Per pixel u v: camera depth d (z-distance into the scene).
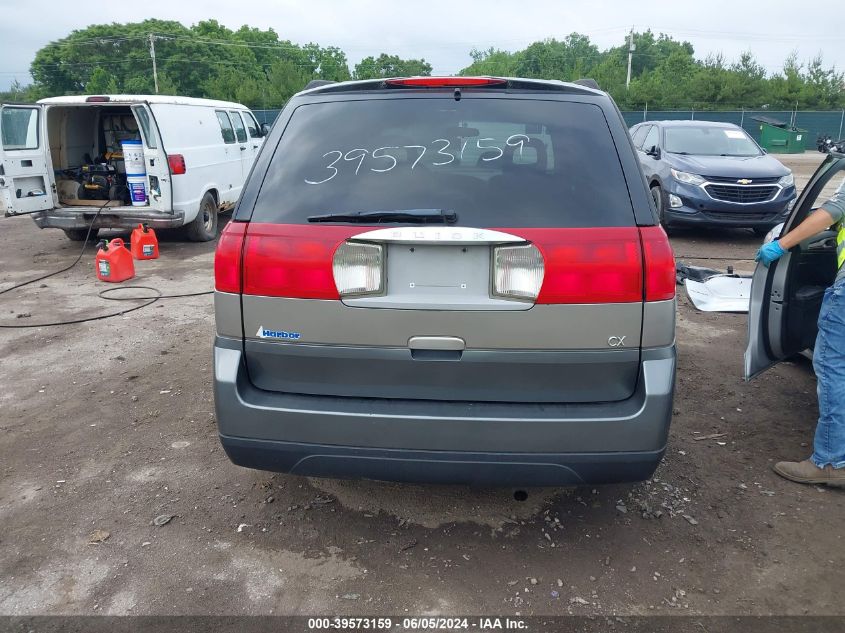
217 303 2.66
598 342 2.49
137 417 4.22
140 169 9.13
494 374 2.55
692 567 2.81
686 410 4.30
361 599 2.63
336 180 2.63
